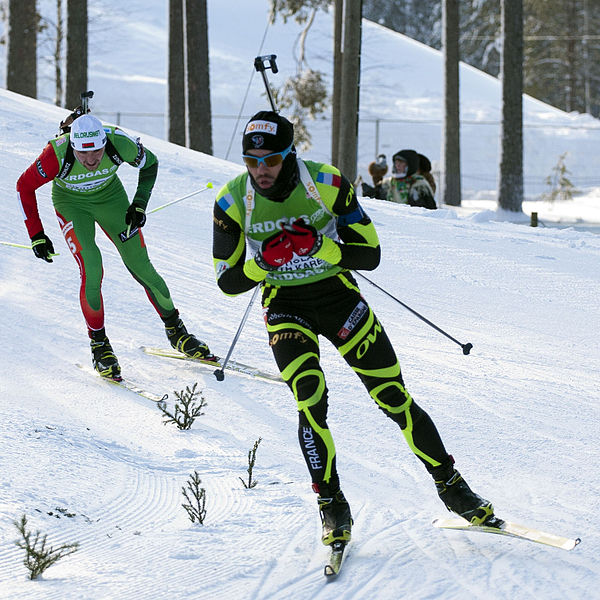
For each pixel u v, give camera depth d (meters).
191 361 15.98
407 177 34.19
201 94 51.19
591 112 141.12
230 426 13.00
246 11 126.81
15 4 56.66
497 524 9.03
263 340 17.17
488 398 14.16
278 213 9.00
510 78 55.91
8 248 21.64
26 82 57.53
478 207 63.28
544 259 26.16
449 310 20.12
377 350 9.21
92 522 9.40
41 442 11.36
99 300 15.02
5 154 31.00
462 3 145.12
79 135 13.95
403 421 9.16
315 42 117.81
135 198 15.27
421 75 114.50
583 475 11.07
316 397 8.94
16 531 8.78
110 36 112.12
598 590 7.90
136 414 13.41
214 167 34.62
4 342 16.02
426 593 7.88
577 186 84.69
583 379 15.45
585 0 134.88
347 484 10.91
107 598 7.61
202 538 9.13
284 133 8.66
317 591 7.96
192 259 22.92
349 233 9.12
